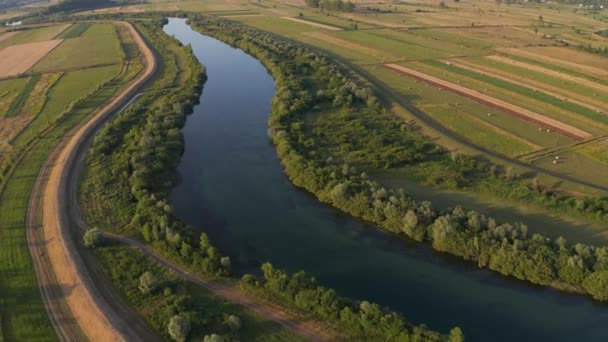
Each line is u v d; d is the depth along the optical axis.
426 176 87.44
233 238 73.75
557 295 60.22
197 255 64.38
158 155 95.25
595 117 113.19
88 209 78.38
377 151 95.75
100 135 103.25
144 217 73.88
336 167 88.00
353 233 74.75
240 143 108.50
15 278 62.25
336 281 64.31
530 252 63.50
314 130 107.44
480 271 65.44
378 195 76.94
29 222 75.00
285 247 71.62
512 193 79.62
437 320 57.16
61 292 59.91
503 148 98.62
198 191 87.88
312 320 54.94
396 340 51.12
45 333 53.53
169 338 52.34
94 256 66.69
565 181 83.12
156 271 63.38
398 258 68.81
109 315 55.06
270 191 87.56
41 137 106.75
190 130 116.00
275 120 110.94
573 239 67.94
